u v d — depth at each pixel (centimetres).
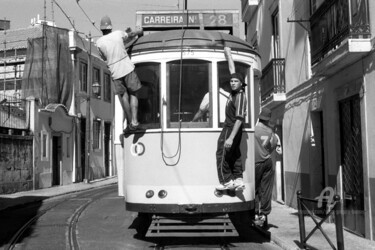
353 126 931
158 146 806
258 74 909
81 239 941
